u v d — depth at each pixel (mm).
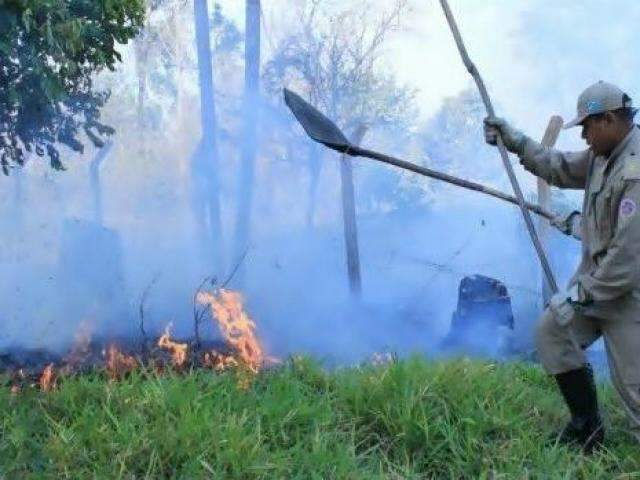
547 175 4109
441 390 4133
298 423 3869
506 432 3936
